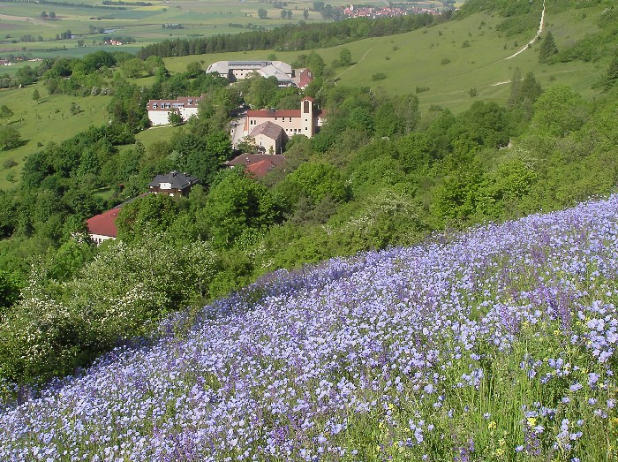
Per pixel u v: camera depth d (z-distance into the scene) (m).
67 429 10.79
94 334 20.22
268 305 16.23
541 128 75.38
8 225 101.75
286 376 9.95
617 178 27.67
